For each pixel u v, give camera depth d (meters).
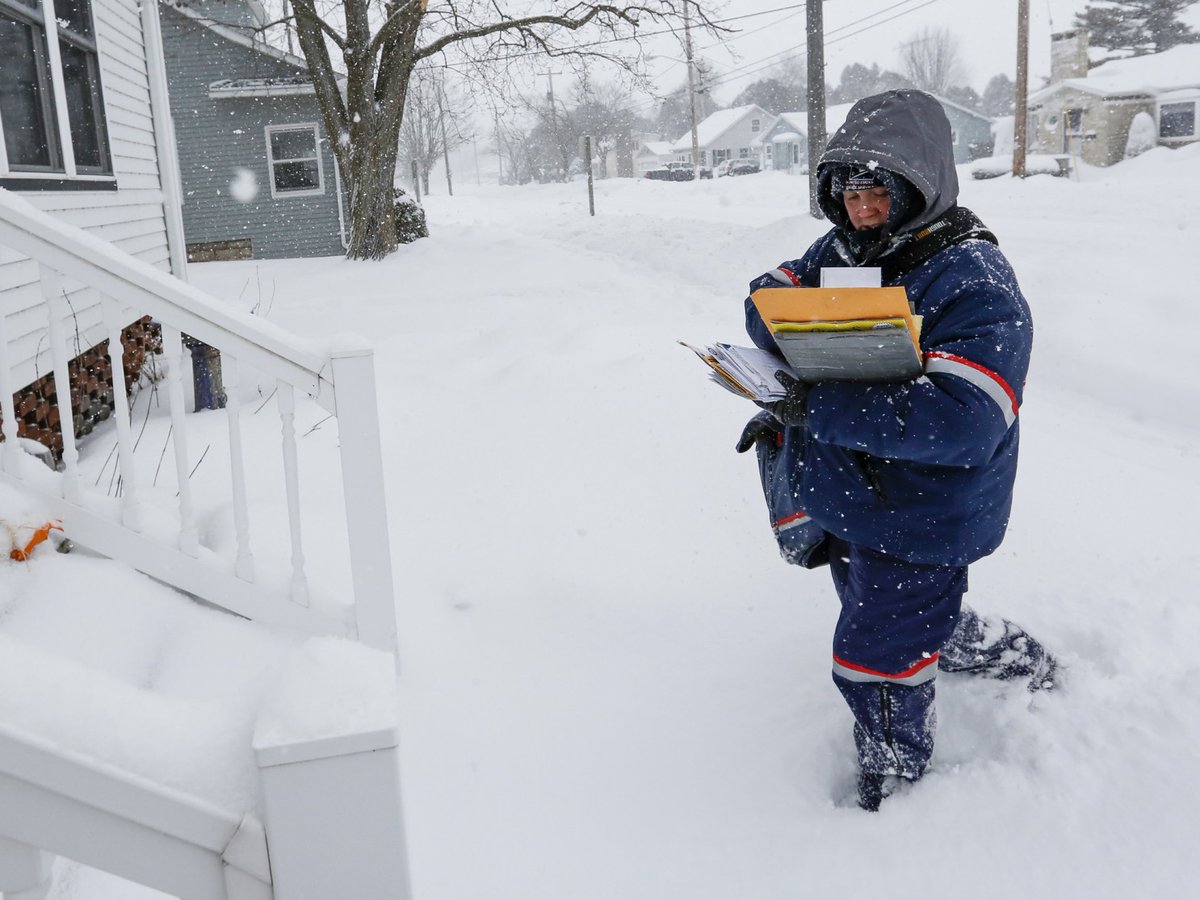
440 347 7.83
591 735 2.95
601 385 5.88
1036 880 2.27
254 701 1.21
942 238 2.31
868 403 2.19
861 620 2.45
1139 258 8.88
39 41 6.12
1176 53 38.22
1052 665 2.90
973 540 2.35
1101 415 6.42
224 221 22.14
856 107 2.35
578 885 2.38
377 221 18.05
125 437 3.17
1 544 3.06
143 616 3.06
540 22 17.34
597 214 30.17
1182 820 2.36
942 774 2.62
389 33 17.12
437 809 2.63
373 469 3.08
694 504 4.43
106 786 1.12
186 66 21.44
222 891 1.16
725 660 3.30
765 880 2.37
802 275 2.71
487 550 4.12
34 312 5.32
